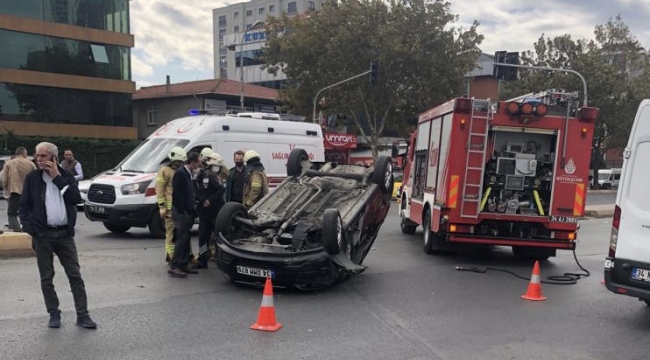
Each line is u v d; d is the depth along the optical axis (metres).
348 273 7.71
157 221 11.24
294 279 6.90
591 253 11.41
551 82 39.97
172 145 11.85
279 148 13.67
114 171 11.86
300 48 32.84
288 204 8.42
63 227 5.31
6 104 35.25
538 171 9.50
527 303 6.95
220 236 7.40
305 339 5.26
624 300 7.21
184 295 6.78
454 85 33.19
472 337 5.48
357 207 7.99
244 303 6.48
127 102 40.78
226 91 42.41
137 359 4.62
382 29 31.39
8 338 5.04
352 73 32.78
